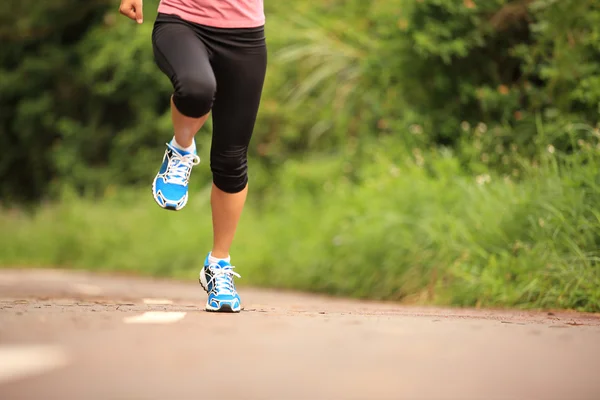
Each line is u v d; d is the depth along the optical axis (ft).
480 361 11.48
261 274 57.82
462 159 46.24
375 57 57.67
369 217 45.52
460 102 53.11
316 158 76.74
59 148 111.55
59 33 115.14
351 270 45.42
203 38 19.20
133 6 19.71
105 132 112.57
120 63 104.68
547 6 47.37
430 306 34.06
